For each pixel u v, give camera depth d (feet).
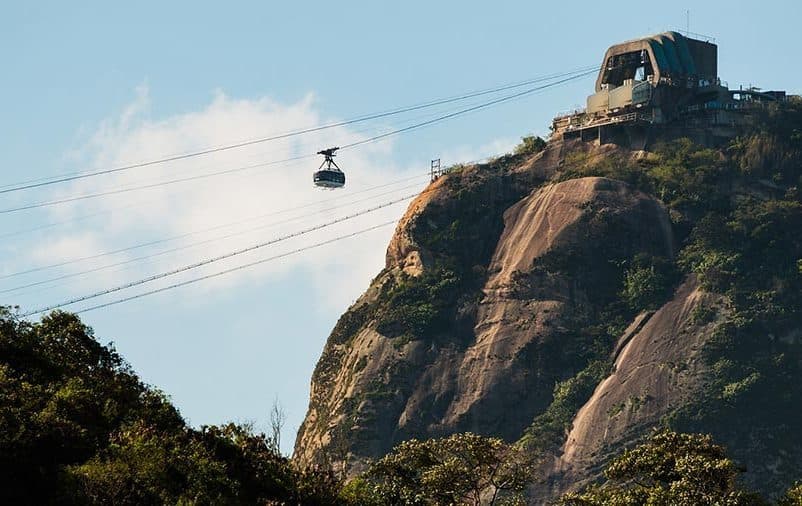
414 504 530.68
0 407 465.47
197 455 478.59
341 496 523.29
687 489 521.24
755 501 516.32
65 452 462.60
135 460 460.96
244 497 487.20
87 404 495.00
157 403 525.75
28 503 440.04
